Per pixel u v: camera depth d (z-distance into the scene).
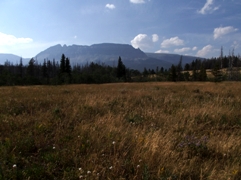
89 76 63.81
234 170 3.25
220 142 4.33
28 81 54.34
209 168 3.41
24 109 7.14
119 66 91.31
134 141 4.29
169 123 5.77
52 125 5.34
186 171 3.24
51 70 93.06
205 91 13.77
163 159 3.50
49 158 3.60
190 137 4.65
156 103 8.63
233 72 67.81
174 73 71.31
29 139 4.27
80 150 3.92
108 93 12.66
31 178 3.08
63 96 10.44
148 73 99.50
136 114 6.67
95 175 3.04
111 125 5.25
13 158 3.50
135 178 3.07
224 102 8.61
